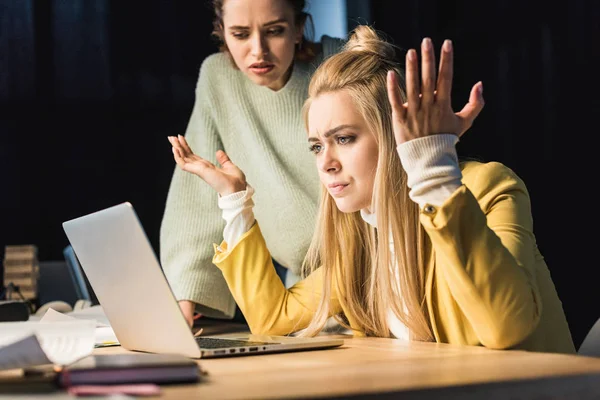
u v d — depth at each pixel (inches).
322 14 165.0
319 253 76.5
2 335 48.9
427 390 35.2
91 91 172.2
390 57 66.6
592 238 134.5
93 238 54.1
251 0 85.7
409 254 62.1
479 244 50.0
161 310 50.8
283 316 73.2
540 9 139.1
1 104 169.9
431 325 62.2
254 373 42.6
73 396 35.0
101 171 173.0
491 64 147.9
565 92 136.6
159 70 173.9
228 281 74.4
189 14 173.9
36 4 170.9
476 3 149.6
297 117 92.9
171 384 38.7
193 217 93.1
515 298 50.7
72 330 49.2
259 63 87.2
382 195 62.5
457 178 50.2
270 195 94.3
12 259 121.0
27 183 170.7
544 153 140.6
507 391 36.4
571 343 61.0
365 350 53.7
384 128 63.1
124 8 172.9
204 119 98.1
